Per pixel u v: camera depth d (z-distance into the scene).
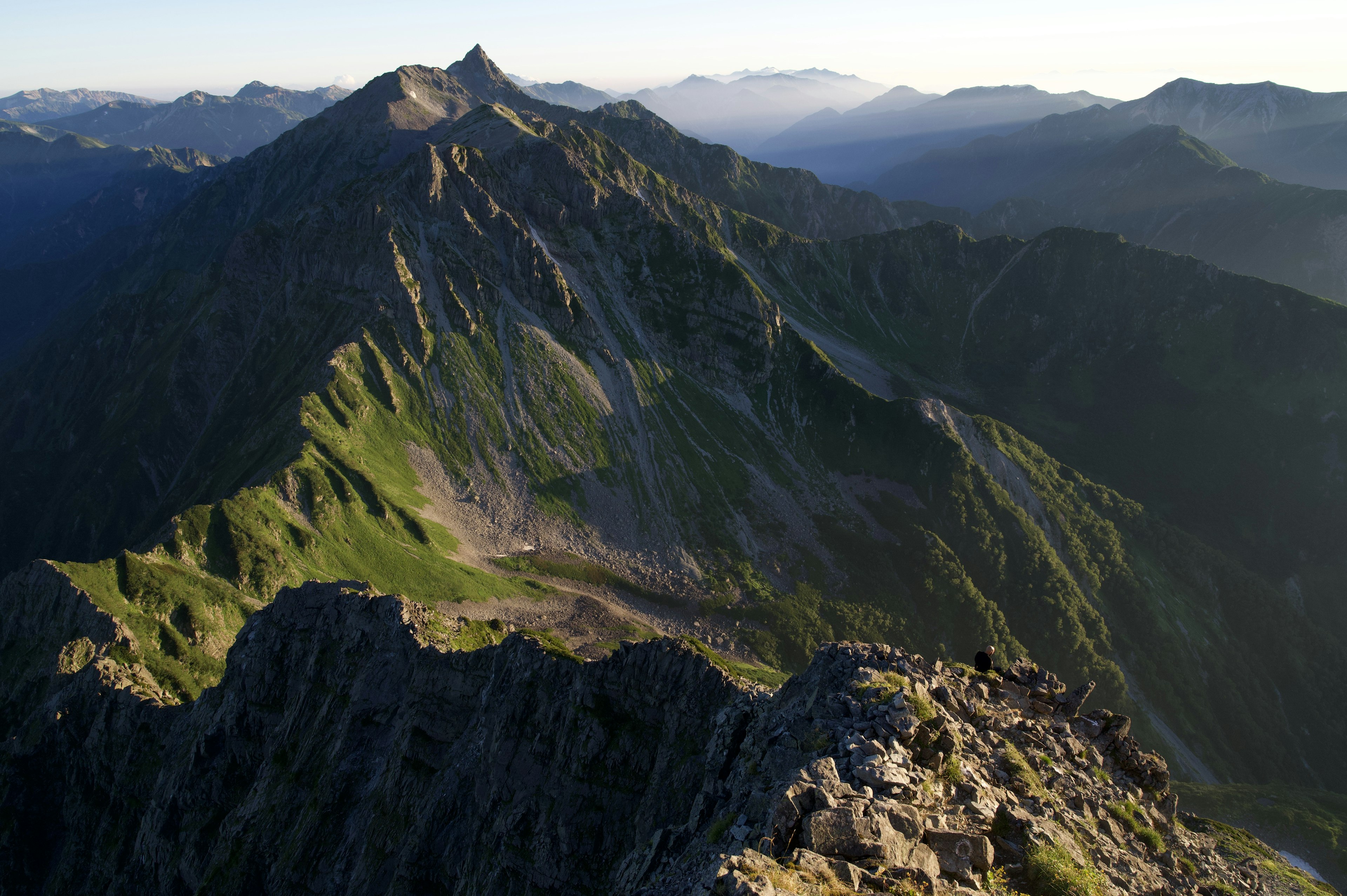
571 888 57.50
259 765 88.62
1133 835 34.00
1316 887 38.66
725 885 21.70
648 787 58.12
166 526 179.12
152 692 120.38
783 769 32.81
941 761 30.38
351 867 72.31
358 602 88.06
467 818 66.81
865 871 23.16
